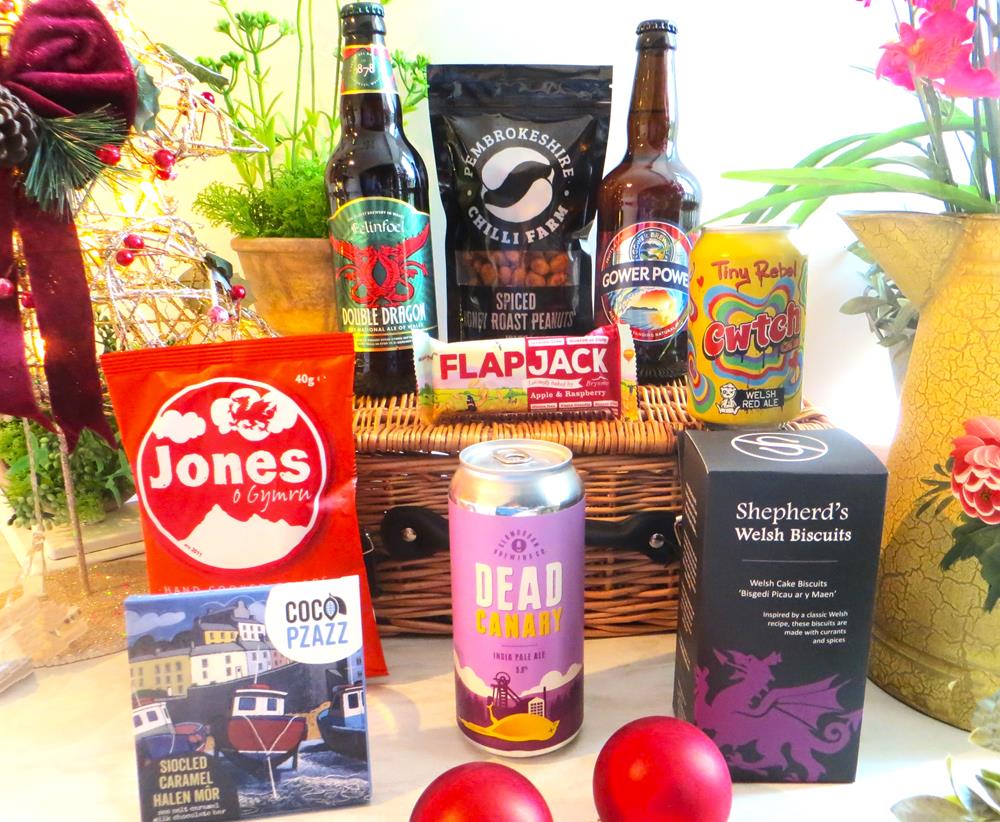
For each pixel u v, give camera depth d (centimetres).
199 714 37
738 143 69
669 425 48
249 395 43
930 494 40
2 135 36
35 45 38
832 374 73
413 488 48
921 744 41
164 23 65
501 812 32
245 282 68
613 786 34
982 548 38
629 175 54
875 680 46
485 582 38
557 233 59
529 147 58
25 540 58
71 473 53
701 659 38
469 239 59
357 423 49
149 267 51
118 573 55
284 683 37
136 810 38
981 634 39
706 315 44
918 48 35
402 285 53
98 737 42
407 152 53
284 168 61
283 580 44
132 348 47
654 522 48
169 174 43
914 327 60
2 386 40
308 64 67
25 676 47
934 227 38
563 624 39
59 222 39
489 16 66
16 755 41
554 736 40
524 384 48
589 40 67
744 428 44
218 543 43
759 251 43
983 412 38
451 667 49
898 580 43
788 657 37
